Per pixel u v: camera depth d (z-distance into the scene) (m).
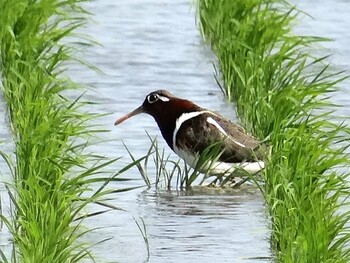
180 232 13.70
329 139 14.70
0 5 20.00
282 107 16.28
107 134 17.47
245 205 14.77
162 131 16.14
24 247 12.20
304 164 13.98
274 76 18.62
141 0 26.55
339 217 12.66
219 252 13.01
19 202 13.57
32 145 14.34
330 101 19.16
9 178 15.29
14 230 13.24
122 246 13.19
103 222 14.03
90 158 16.23
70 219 12.79
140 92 19.89
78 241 13.34
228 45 19.70
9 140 16.89
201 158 15.54
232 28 21.08
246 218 14.24
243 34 20.02
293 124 15.84
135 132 17.61
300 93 16.80
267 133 16.14
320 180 15.09
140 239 13.44
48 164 14.05
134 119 18.30
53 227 12.27
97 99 19.45
